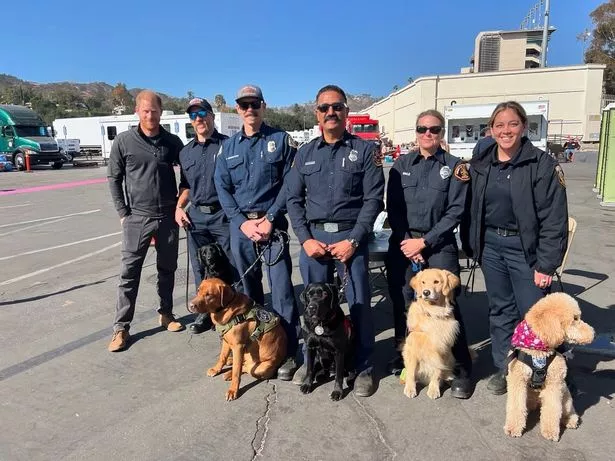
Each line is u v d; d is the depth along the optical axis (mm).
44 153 28938
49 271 7008
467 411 3324
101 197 15930
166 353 4312
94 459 2867
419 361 3516
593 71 41250
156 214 4473
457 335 3422
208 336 4684
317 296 3285
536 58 57938
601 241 8031
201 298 3477
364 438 3035
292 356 4020
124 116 34344
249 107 3844
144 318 5129
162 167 4441
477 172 3459
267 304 5480
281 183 4047
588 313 4914
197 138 4602
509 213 3350
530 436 3012
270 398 3539
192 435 3086
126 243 4410
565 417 3066
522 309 3432
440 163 3586
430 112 3504
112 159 4359
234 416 3301
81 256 7891
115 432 3129
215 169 4148
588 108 41812
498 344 3631
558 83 42594
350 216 3607
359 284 3666
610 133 11453
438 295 3299
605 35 52469
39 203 14508
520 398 2988
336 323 3416
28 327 4910
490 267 3553
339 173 3529
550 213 3186
